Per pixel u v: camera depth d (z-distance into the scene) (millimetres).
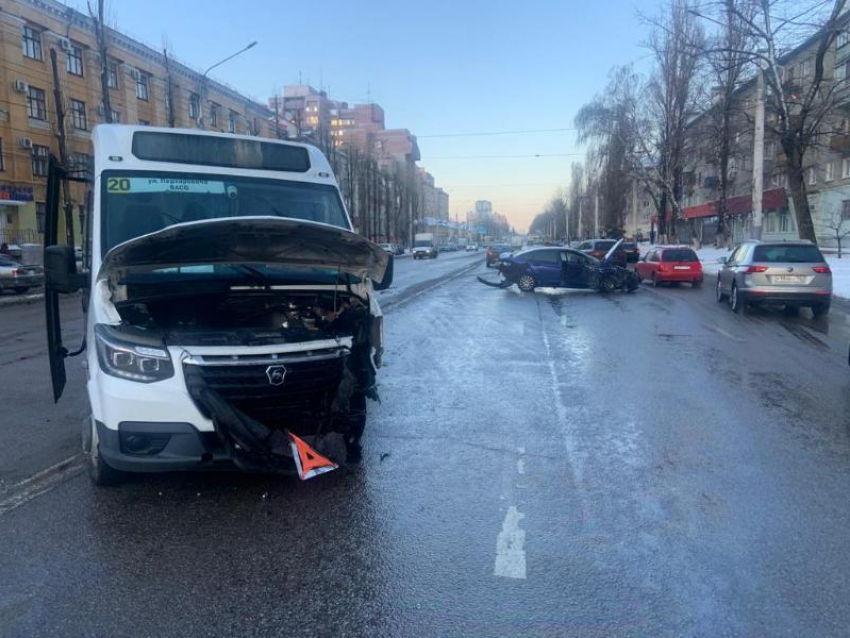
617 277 21703
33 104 35531
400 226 100625
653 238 63969
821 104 26344
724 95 36656
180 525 4199
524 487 4832
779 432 6070
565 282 21875
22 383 8352
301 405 4562
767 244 15109
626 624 3141
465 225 181125
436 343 11258
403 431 6188
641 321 14164
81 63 38719
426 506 4504
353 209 73438
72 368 9289
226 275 5301
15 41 34156
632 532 4090
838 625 3113
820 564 3670
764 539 3969
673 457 5438
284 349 4434
